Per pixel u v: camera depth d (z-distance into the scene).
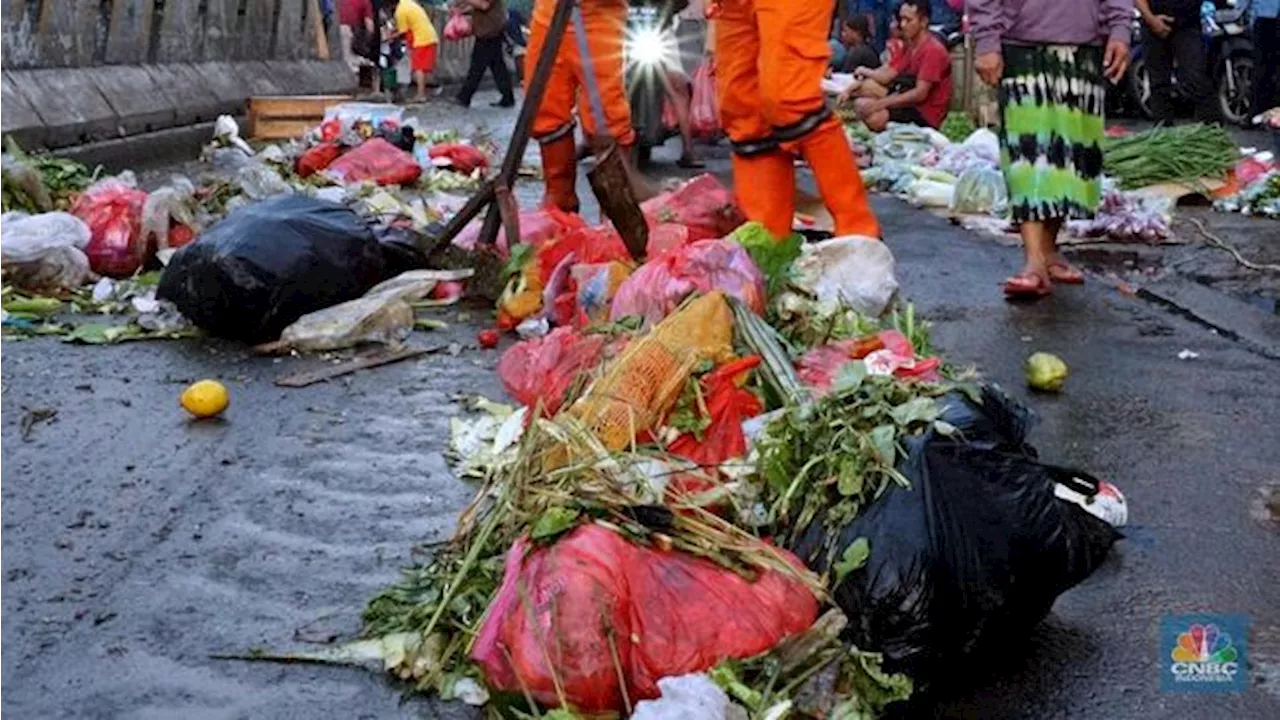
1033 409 5.06
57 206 7.74
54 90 11.35
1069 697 3.06
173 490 4.18
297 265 5.79
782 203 6.50
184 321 6.05
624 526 2.90
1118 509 3.90
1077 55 6.76
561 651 2.70
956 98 14.42
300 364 5.54
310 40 18.72
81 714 2.97
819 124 6.27
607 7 7.18
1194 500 4.19
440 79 27.20
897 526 2.97
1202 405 5.11
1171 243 8.63
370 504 4.09
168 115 13.27
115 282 6.69
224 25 15.40
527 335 5.84
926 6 13.26
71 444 4.56
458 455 4.47
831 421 3.17
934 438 3.09
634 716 2.61
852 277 5.50
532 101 6.47
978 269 7.72
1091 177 6.90
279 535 3.87
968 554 3.00
